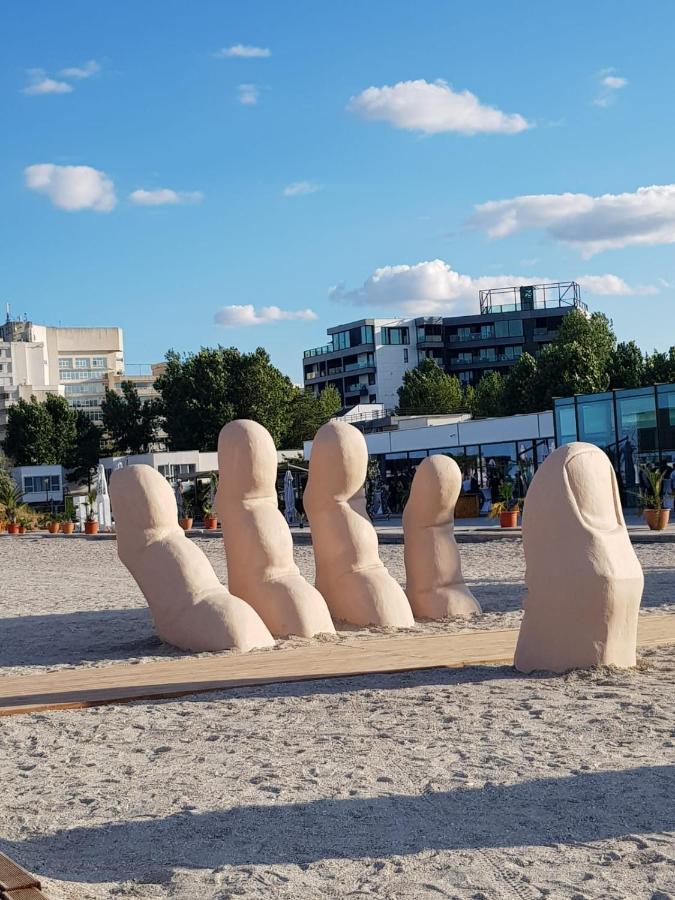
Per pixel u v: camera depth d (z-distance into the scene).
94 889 4.26
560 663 8.72
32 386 121.38
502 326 110.69
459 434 41.69
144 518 11.72
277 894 4.18
